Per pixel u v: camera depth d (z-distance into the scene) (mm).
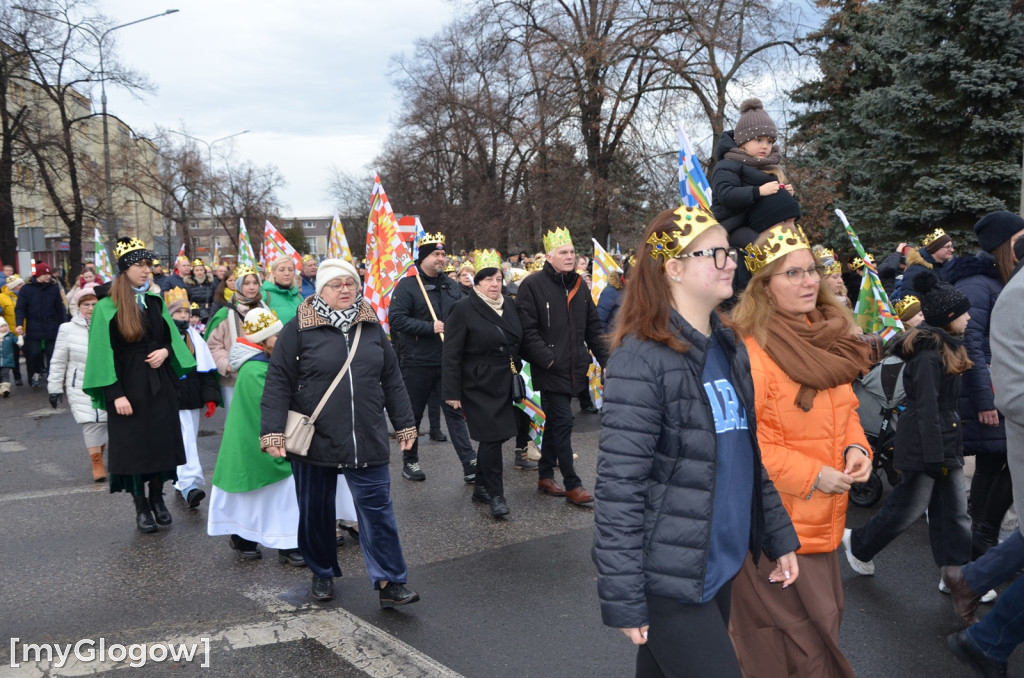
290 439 4145
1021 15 14617
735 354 2443
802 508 2789
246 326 5102
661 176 23500
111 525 5898
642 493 2234
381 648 3857
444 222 39031
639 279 2354
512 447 8484
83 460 8078
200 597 4523
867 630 3977
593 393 9422
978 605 4180
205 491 6855
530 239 29266
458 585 4652
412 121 38938
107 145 28250
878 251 15625
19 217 45219
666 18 21922
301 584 4715
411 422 4488
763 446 2773
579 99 23500
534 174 25953
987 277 4805
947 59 14211
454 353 5859
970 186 14289
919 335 4098
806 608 2779
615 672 3598
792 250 2838
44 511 6262
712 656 2252
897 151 15258
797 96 22016
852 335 2934
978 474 4703
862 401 6094
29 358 13508
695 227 2303
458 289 7809
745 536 2381
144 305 5637
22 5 27094
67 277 30812
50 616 4293
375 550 4242
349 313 4270
